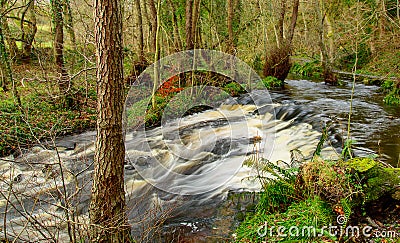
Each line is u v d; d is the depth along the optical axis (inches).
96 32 112.5
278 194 164.9
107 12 110.3
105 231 119.3
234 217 177.6
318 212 140.0
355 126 310.2
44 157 263.7
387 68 479.5
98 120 119.0
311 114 350.0
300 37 911.0
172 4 456.8
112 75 115.0
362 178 149.0
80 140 320.2
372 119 337.4
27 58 538.9
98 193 122.2
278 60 580.7
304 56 925.8
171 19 513.3
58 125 331.0
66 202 122.6
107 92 115.5
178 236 164.1
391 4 540.1
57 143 307.3
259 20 573.0
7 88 409.7
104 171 120.3
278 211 158.1
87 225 118.1
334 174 148.8
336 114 361.7
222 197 199.6
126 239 130.7
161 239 163.0
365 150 242.1
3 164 245.6
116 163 121.2
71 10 399.2
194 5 430.3
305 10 836.6
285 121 353.1
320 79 679.1
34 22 483.2
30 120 320.5
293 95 491.5
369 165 156.4
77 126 348.8
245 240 144.9
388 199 144.6
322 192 148.6
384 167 160.2
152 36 505.4
